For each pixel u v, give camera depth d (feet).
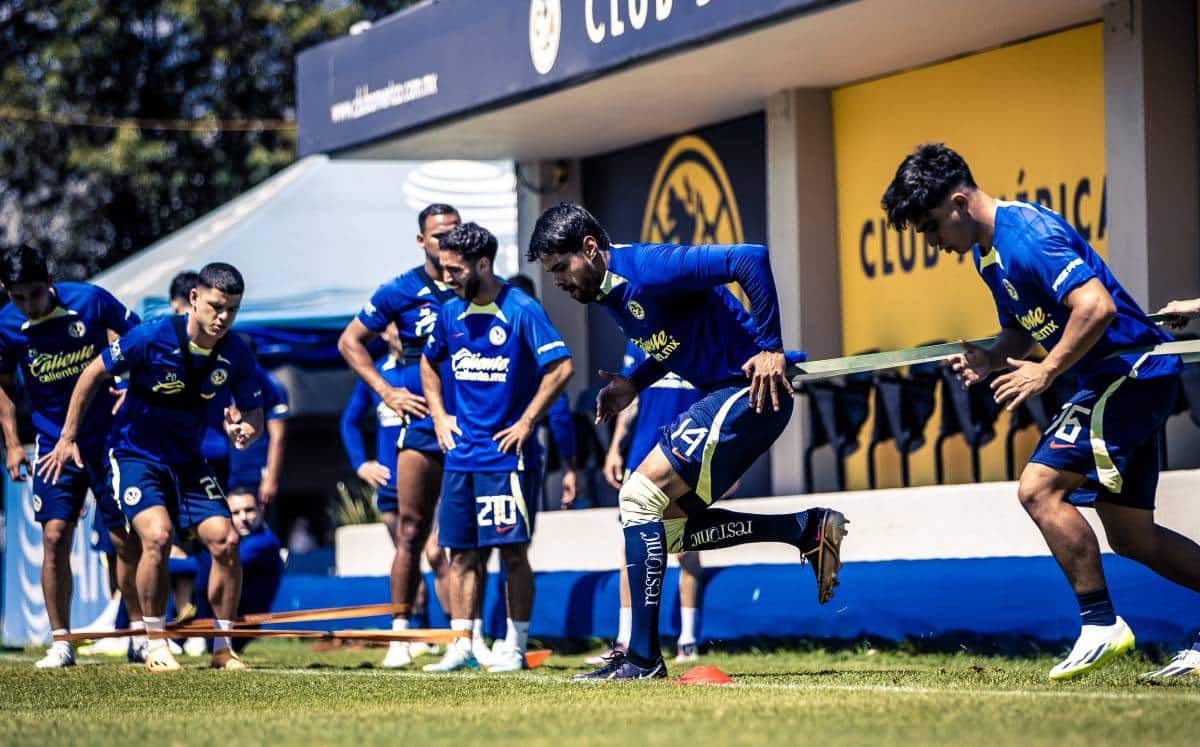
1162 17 91.66
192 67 308.81
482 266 81.97
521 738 45.21
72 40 299.38
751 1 93.40
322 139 134.41
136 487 87.25
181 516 89.20
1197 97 91.91
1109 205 93.71
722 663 90.12
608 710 53.01
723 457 67.10
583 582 106.42
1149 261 91.35
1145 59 91.40
